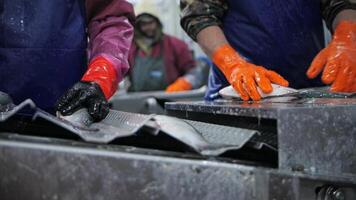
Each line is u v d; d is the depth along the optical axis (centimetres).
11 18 123
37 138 84
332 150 89
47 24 125
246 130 91
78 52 132
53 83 129
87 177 78
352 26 150
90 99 109
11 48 124
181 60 387
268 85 131
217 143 88
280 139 84
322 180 82
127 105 269
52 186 79
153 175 78
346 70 137
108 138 84
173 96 286
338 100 109
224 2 171
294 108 86
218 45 157
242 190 79
